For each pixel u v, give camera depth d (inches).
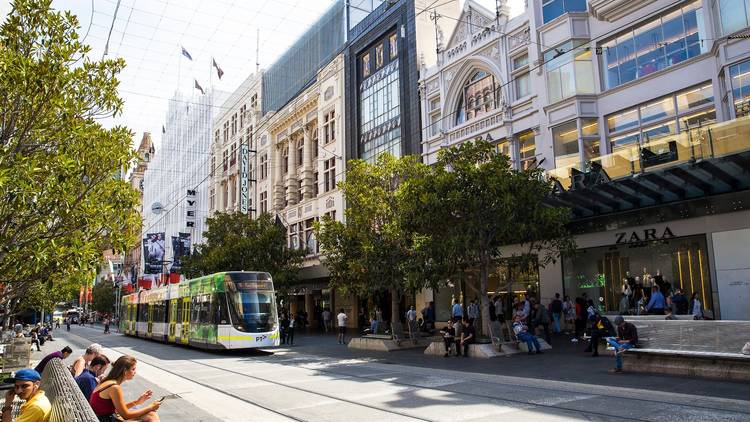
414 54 1259.2
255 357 813.9
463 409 355.9
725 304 677.9
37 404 228.2
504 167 682.2
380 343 843.4
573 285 874.1
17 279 327.9
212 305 896.9
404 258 824.9
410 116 1262.3
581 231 853.2
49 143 354.9
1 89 322.3
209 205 2415.1
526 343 685.3
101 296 3353.8
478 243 669.9
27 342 575.2
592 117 855.7
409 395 418.6
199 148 2536.9
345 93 1526.8
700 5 735.7
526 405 361.4
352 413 358.3
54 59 344.8
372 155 1393.9
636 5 805.9
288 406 393.7
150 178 3272.6
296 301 1756.9
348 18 1573.6
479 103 1093.1
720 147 584.1
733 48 672.4
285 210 1776.6
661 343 481.1
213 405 407.5
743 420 292.7
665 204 740.7
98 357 322.0
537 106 942.4
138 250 3255.4
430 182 687.1
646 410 329.1
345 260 887.1
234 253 1262.3
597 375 473.7
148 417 248.8
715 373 432.8
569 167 768.9
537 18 947.3
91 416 146.2
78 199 345.4
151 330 1286.9
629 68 822.5
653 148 646.5
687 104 745.6
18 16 345.4
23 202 303.6
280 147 1862.7
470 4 1136.8
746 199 663.1
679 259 740.7
